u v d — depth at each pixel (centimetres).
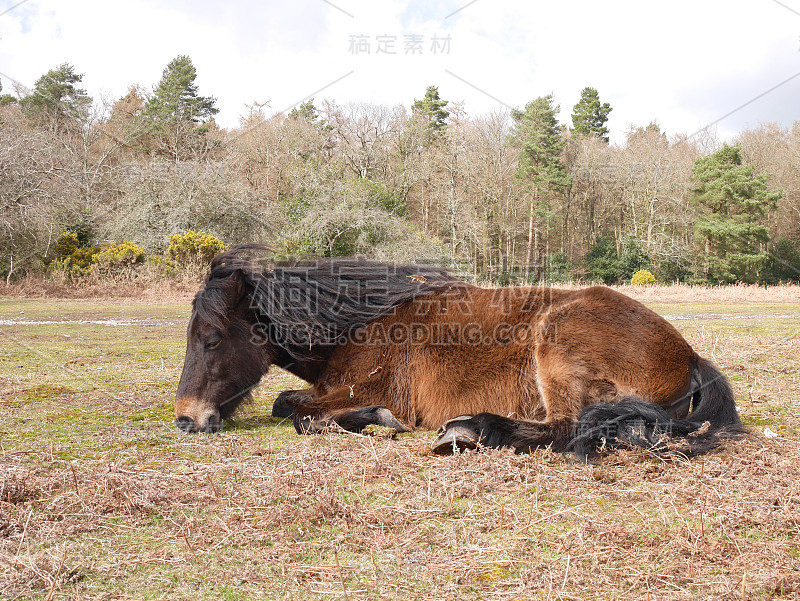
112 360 723
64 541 219
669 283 3070
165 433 376
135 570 198
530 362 353
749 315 1386
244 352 379
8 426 395
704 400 341
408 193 3575
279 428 396
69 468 294
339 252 2283
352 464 302
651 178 3281
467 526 231
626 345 334
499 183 2831
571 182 2828
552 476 288
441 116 3903
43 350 816
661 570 193
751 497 255
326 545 215
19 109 3772
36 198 2156
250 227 2725
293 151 3369
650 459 301
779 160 3409
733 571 192
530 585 185
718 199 3009
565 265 2673
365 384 382
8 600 177
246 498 258
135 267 2180
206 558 206
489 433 325
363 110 3334
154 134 3834
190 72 4084
